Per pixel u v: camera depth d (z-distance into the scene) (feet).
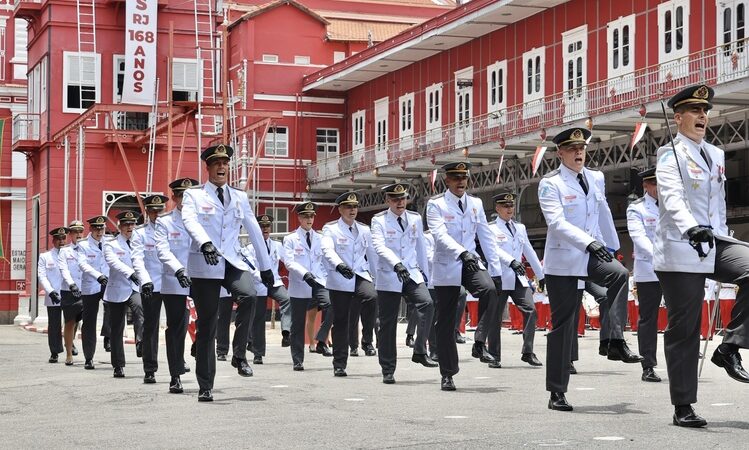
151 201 58.49
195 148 145.89
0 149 168.66
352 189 199.11
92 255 69.26
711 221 35.12
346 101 209.15
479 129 154.92
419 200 174.60
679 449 30.25
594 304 103.50
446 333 49.26
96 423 39.55
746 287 33.65
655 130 120.16
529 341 64.85
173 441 34.37
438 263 49.60
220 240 46.85
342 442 33.27
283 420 38.99
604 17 135.23
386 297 54.70
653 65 117.80
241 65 205.87
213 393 49.73
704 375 53.26
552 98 145.38
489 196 169.68
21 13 148.97
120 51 145.07
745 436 32.58
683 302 34.53
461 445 32.01
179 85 145.89
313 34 209.67
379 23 221.87
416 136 177.88
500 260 65.21
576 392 47.26
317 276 74.38
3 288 178.50
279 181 205.16
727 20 114.32
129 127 146.10
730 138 110.11
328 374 60.85
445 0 236.22
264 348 70.49
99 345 96.68
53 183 144.05
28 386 56.29
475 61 165.78
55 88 143.74
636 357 51.88
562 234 39.93
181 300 50.06
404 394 47.98
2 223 180.04
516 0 142.51
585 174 41.91
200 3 146.92
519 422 36.86
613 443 31.58
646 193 54.60
